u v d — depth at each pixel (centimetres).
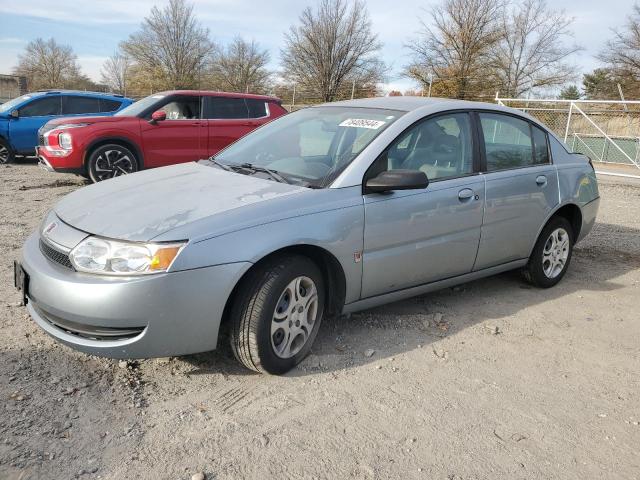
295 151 402
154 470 245
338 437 274
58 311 286
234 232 297
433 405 306
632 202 1011
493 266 449
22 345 342
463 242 410
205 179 367
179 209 309
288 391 313
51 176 1046
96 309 277
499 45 3728
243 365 332
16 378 305
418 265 385
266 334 309
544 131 493
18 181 974
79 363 328
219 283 290
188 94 972
